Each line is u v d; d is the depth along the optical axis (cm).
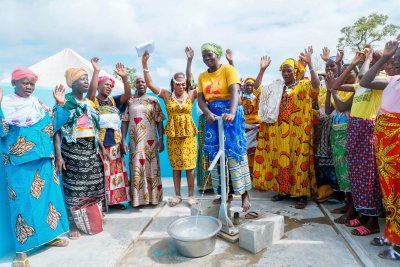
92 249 303
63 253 297
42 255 294
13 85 283
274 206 412
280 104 414
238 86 295
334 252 279
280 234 310
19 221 281
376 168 298
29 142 279
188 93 421
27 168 284
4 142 279
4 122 268
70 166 341
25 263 275
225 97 303
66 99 330
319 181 429
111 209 424
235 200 442
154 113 423
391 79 252
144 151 414
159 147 439
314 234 319
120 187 409
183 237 266
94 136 350
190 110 414
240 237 291
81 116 340
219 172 321
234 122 302
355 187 310
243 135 312
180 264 270
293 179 409
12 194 282
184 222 304
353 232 307
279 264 262
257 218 311
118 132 404
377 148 262
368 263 251
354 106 309
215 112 307
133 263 277
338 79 330
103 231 346
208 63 300
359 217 333
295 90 400
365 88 297
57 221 305
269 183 439
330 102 378
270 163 436
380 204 304
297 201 422
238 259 273
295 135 404
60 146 331
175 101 405
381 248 277
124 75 401
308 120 393
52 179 304
